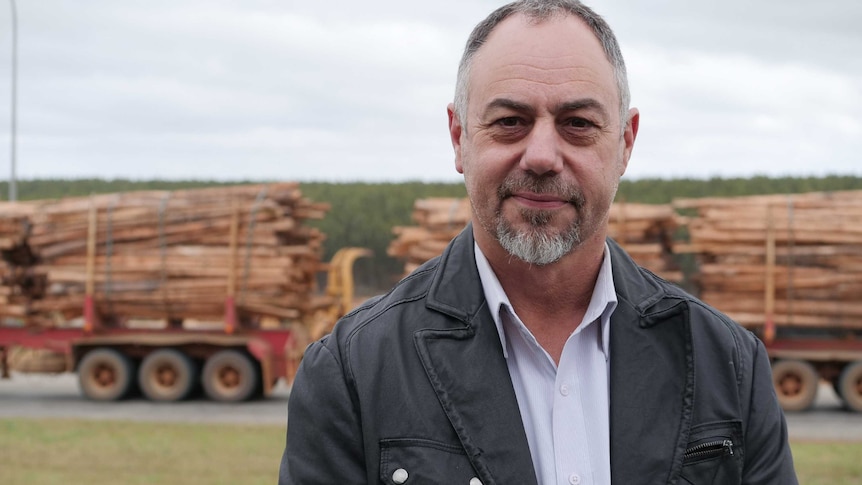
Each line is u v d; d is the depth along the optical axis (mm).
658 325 2111
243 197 14961
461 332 2061
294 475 2076
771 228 14648
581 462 2033
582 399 2080
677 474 1991
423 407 2004
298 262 15422
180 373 14984
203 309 14938
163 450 9516
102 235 15133
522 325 2072
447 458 1969
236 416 13125
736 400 2072
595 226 2082
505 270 2123
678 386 2057
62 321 17406
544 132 2025
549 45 2045
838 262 14633
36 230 15219
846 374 14688
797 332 15422
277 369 15023
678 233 24219
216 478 8062
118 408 14125
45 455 9180
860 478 8109
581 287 2133
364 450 2037
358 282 34469
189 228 14906
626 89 2170
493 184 2068
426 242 15445
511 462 1962
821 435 11891
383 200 40375
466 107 2152
